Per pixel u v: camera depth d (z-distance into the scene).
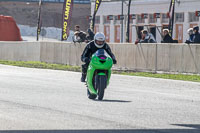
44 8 187.75
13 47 74.75
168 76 46.56
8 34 114.56
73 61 62.31
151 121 21.20
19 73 52.56
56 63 65.75
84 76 31.83
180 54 48.88
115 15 126.25
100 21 131.12
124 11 124.62
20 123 20.27
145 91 35.72
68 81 43.22
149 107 26.27
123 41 125.00
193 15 110.19
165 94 33.78
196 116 23.05
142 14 117.62
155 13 114.62
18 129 18.83
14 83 40.34
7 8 187.00
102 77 29.23
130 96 32.03
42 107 25.50
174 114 23.61
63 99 29.41
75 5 183.38
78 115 22.73
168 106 26.89
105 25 129.88
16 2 187.62
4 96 30.64
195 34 48.62
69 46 63.19
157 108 25.89
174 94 33.88
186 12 111.31
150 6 118.12
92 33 45.69
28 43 71.69
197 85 39.97
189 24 110.94
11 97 30.09
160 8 115.56
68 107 25.66
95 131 18.50
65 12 76.31
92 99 29.77
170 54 49.97
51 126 19.56
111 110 24.72
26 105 26.27
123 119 21.67
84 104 27.09
